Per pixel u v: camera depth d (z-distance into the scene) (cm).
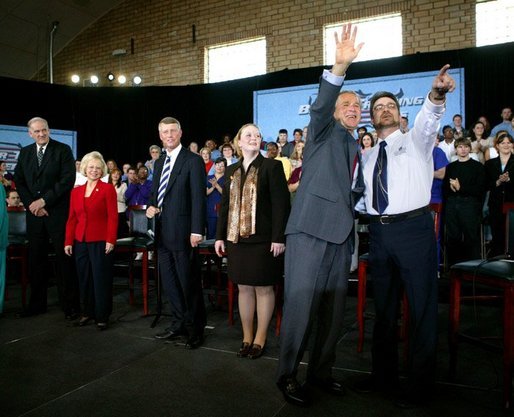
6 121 733
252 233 248
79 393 204
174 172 275
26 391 207
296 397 190
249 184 254
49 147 357
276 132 717
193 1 871
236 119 757
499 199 413
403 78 625
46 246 357
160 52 905
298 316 191
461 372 229
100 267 311
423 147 191
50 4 886
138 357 253
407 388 191
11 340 288
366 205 209
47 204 340
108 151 825
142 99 816
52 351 265
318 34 756
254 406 190
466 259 413
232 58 848
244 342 260
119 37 947
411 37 690
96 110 818
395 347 206
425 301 189
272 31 794
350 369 235
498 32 656
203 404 192
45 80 1016
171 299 280
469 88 601
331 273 196
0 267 348
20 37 913
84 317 326
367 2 717
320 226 189
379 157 202
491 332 292
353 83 648
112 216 313
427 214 194
